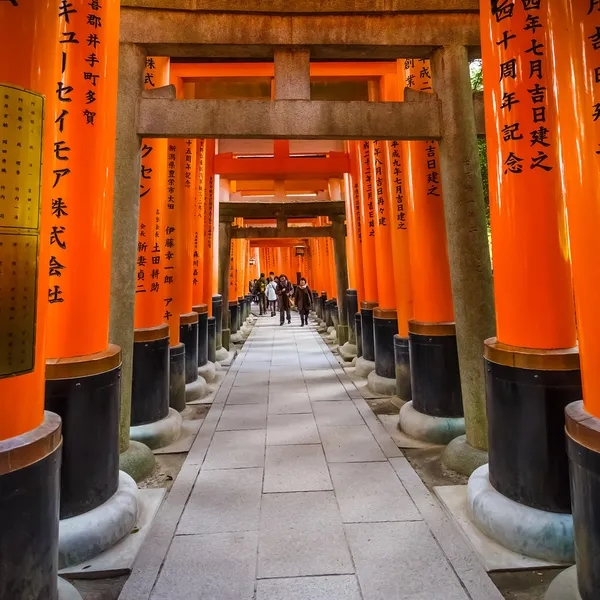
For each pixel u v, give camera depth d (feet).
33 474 6.28
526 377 9.58
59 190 10.08
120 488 10.66
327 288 53.62
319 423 17.56
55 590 6.91
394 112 13.41
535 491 9.39
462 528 9.96
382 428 16.89
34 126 6.42
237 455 14.38
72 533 8.92
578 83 6.69
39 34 6.52
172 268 19.39
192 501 11.37
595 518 6.46
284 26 13.66
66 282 10.10
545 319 9.84
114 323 13.12
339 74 21.22
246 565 8.77
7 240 6.13
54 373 9.53
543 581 8.43
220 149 35.99
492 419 10.42
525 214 10.00
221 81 25.23
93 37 10.50
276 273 115.85
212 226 30.14
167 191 19.71
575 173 6.84
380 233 22.61
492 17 10.67
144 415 15.46
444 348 15.79
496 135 10.61
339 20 13.70
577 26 6.66
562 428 9.30
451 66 13.65
